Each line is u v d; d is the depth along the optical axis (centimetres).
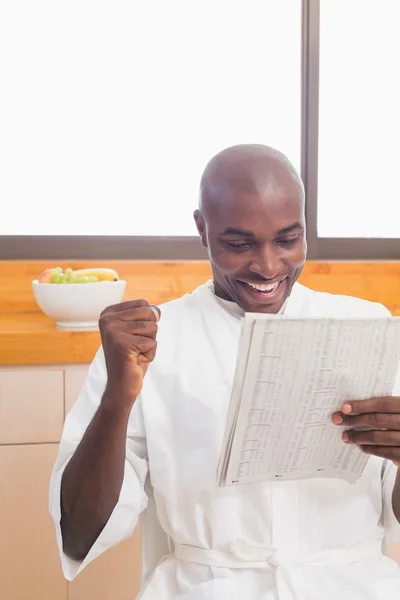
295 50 204
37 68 194
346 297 99
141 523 95
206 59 200
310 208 205
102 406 78
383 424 75
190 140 202
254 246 81
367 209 212
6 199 197
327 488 86
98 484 79
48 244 197
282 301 85
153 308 79
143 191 201
